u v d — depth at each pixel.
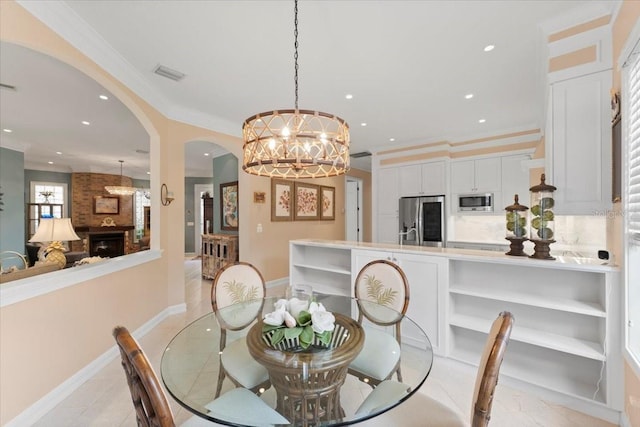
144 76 2.75
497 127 4.32
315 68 2.61
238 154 4.49
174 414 1.81
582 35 1.91
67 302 2.01
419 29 2.06
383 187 5.45
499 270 2.27
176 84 2.91
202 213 9.25
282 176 2.01
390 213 5.36
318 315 1.37
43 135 4.76
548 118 2.06
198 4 1.82
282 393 1.21
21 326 1.69
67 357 2.00
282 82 2.87
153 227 3.27
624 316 1.58
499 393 1.97
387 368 1.44
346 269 3.11
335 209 6.40
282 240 5.09
